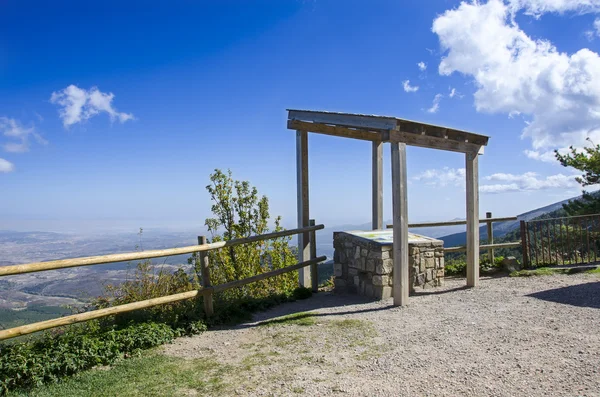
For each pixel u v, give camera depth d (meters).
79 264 3.95
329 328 4.86
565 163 12.70
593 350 3.66
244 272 7.82
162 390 3.27
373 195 7.95
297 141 7.36
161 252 4.68
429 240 7.13
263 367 3.71
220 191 8.42
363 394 3.04
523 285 6.83
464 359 3.62
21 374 3.45
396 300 5.80
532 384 3.04
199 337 4.75
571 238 8.69
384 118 5.69
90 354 3.84
